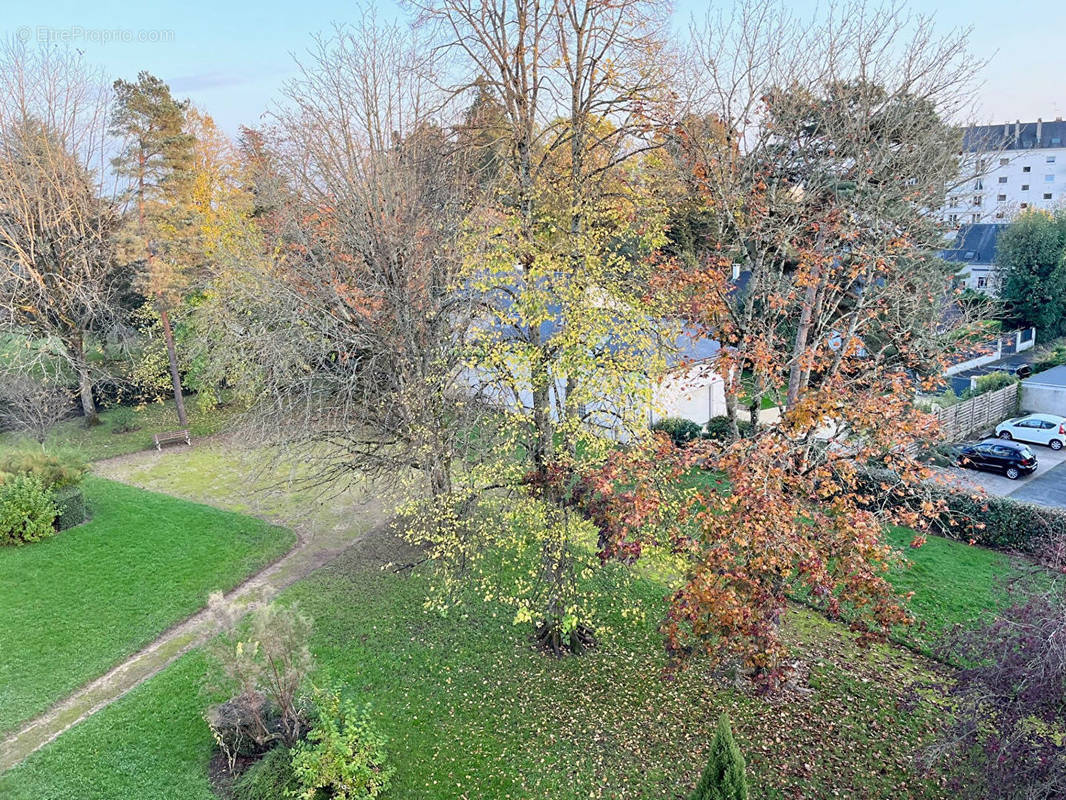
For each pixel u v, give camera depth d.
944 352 13.11
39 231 24.98
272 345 15.05
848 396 10.22
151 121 25.44
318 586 14.75
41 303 24.67
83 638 12.72
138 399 30.03
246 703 9.85
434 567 14.98
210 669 10.78
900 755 9.81
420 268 14.97
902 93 17.20
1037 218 37.69
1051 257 36.59
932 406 22.98
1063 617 7.20
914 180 17.34
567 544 12.63
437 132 19.59
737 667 11.12
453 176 18.94
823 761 9.76
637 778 9.47
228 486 21.00
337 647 12.51
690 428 21.81
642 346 11.70
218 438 25.69
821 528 9.20
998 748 7.29
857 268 12.21
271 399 16.36
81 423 27.36
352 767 8.88
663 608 13.60
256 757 9.72
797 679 11.46
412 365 14.22
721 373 11.71
